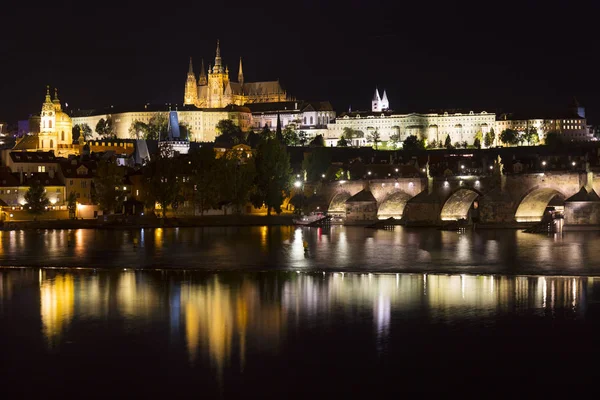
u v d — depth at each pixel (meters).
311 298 130.88
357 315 117.56
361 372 91.56
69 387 87.44
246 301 128.75
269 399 83.88
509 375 90.44
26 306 125.38
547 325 110.81
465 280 149.00
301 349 99.81
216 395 85.00
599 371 91.50
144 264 175.75
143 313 119.62
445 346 100.94
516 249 198.25
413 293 134.75
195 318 116.25
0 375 91.12
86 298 132.00
